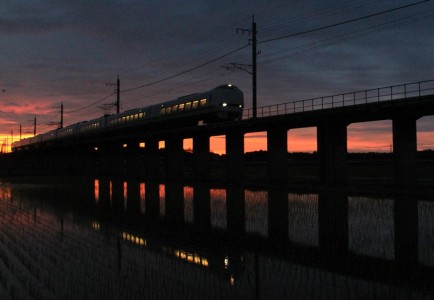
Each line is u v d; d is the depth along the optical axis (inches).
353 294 350.3
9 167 4623.5
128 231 679.1
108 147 2827.3
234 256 494.9
